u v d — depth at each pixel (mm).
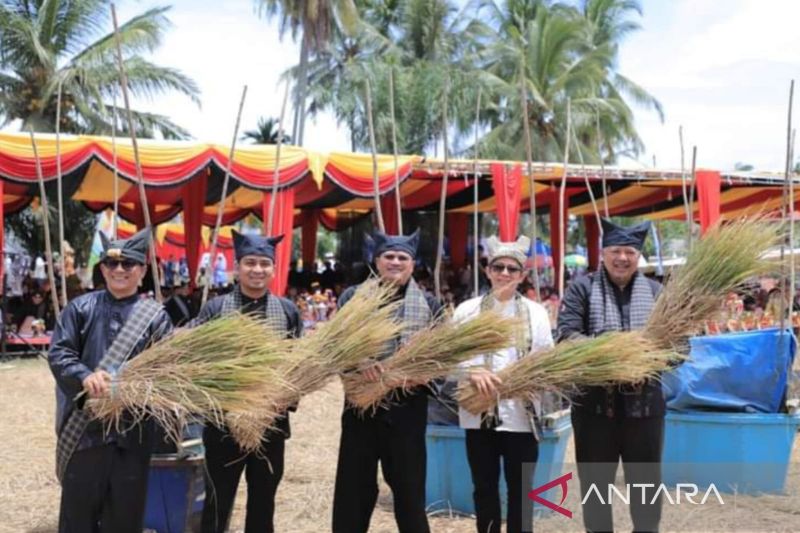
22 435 6473
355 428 3414
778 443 4797
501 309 3539
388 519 4363
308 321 11711
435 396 3426
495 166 11906
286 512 4508
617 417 3355
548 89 23969
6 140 9453
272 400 3061
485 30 26500
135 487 2938
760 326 7656
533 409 3484
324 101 23547
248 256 3383
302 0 21000
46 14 17953
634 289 3469
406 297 3445
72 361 2842
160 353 2850
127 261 2967
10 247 18844
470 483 4340
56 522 4328
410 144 22531
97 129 18781
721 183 13508
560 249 6168
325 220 19391
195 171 10219
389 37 26781
